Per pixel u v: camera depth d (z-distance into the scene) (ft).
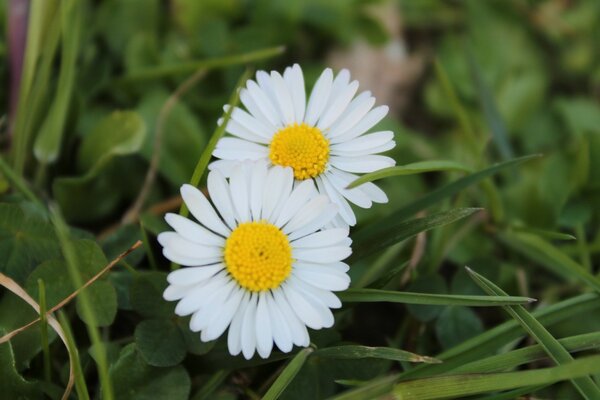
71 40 0.66
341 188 0.60
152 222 0.66
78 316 0.62
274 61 0.77
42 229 0.61
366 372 0.61
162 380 0.59
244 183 0.58
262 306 0.57
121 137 0.67
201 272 0.56
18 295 0.60
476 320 0.64
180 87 0.70
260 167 0.58
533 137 0.78
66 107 0.68
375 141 0.60
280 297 0.57
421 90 0.81
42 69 0.66
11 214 0.61
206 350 0.59
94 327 0.55
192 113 0.73
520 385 0.57
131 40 0.73
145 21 0.75
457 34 0.82
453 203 0.72
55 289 0.60
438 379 0.58
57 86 0.70
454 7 0.83
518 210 0.73
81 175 0.69
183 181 0.70
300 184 0.58
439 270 0.71
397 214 0.64
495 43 0.81
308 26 0.79
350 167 0.60
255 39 0.76
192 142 0.70
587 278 0.64
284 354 0.60
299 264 0.58
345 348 0.59
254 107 0.61
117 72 0.75
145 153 0.69
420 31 0.83
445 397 0.58
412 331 0.66
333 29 0.79
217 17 0.77
